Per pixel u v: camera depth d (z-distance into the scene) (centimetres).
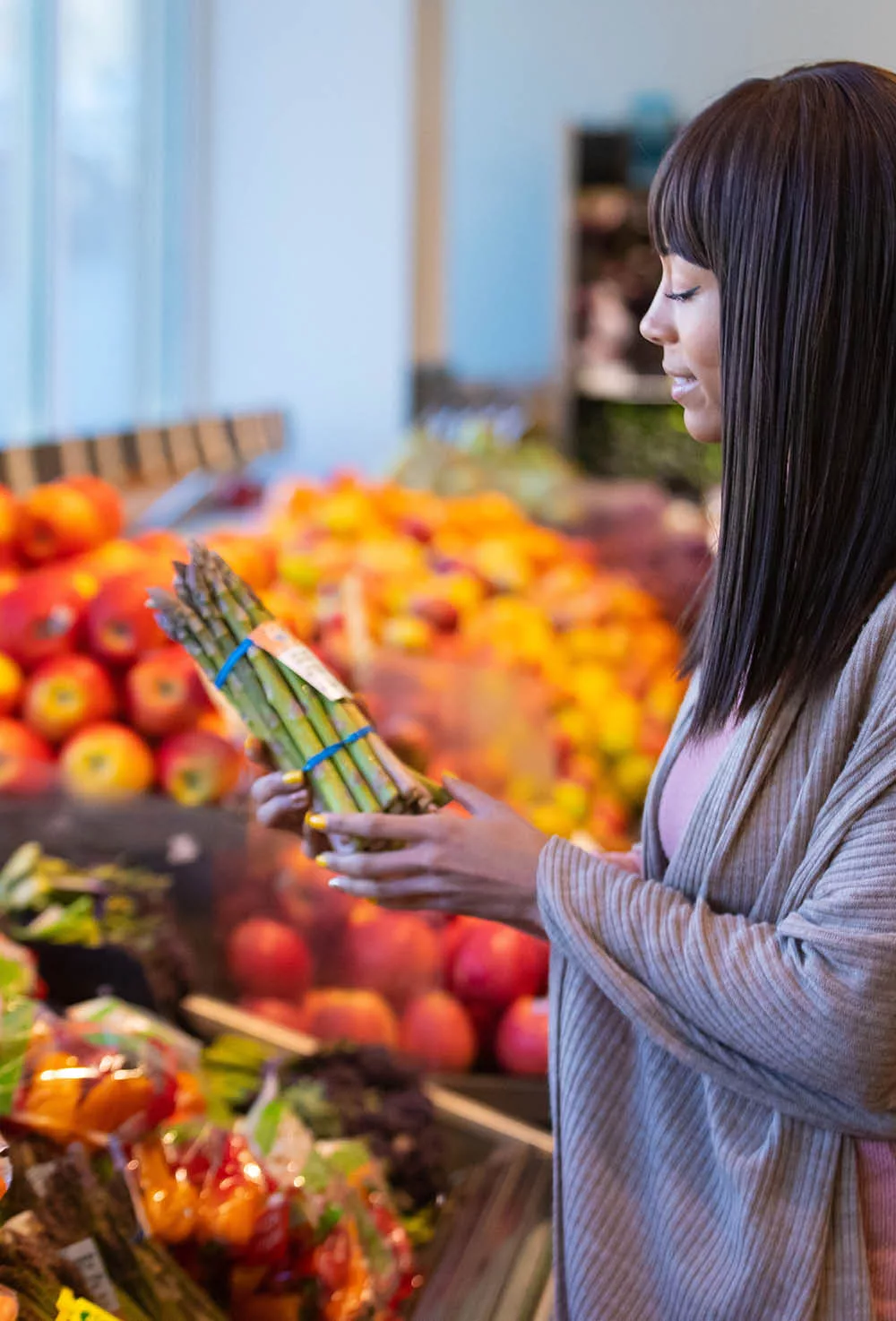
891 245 104
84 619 200
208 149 588
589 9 755
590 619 310
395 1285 131
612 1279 117
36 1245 104
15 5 440
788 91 107
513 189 786
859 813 105
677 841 124
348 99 578
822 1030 103
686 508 454
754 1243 109
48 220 467
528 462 426
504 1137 166
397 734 212
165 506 449
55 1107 115
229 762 194
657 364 612
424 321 611
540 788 239
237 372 604
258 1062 159
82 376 501
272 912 184
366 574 273
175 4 558
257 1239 119
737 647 112
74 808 179
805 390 106
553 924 114
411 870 120
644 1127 118
